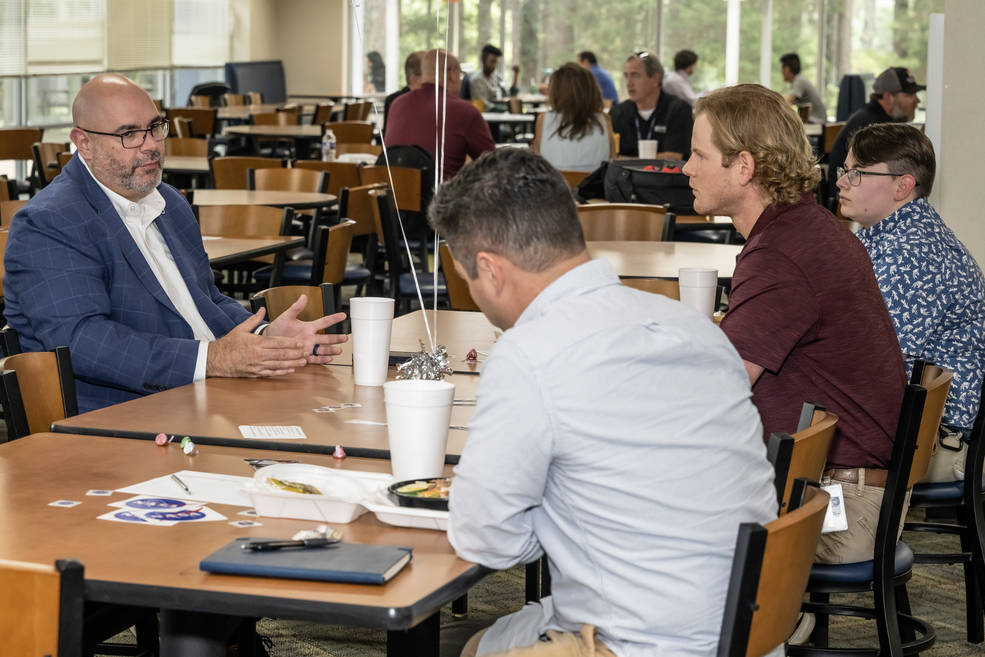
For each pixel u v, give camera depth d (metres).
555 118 6.53
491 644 1.66
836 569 2.19
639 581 1.43
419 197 5.79
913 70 15.16
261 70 16.02
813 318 2.12
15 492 1.70
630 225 4.91
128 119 2.76
